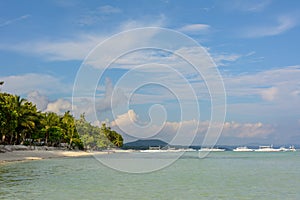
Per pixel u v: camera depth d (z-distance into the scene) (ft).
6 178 95.50
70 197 66.74
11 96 204.64
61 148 269.03
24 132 227.61
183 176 110.83
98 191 74.84
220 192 76.59
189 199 67.72
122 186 83.56
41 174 107.34
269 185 89.04
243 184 90.89
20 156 188.55
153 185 86.53
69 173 112.47
